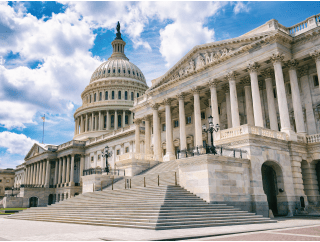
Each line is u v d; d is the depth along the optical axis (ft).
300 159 113.50
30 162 413.80
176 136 199.31
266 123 145.69
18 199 313.73
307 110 130.31
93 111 388.16
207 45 151.02
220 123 168.35
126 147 270.67
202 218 70.08
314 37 120.67
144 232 57.06
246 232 57.47
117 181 135.23
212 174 84.69
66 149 342.44
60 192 335.88
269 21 130.52
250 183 94.22
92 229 65.62
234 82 138.92
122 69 427.74
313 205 111.14
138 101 210.38
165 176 114.11
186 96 173.06
